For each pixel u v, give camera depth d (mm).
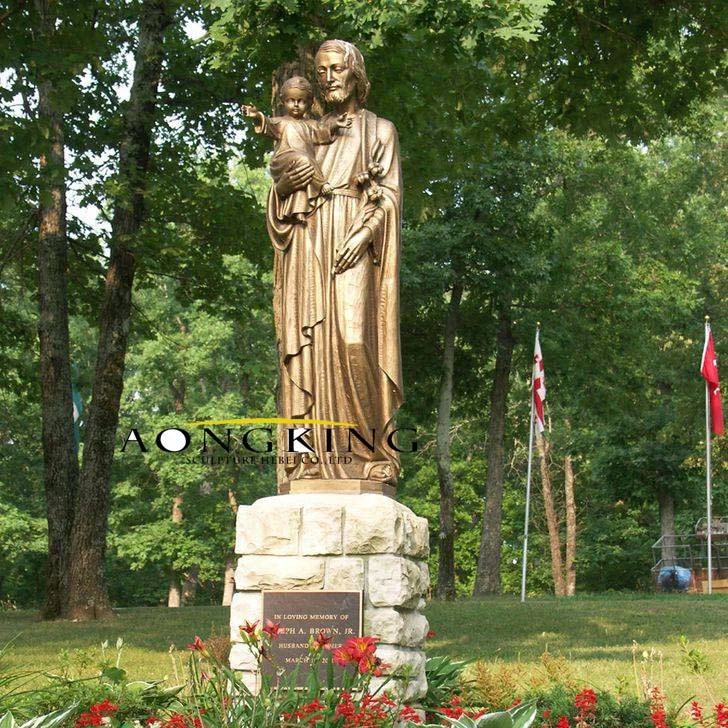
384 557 8086
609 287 32375
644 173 38562
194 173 23594
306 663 7887
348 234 8812
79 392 28906
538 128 19141
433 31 13805
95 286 28047
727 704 8828
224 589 46781
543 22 17547
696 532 41750
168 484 41406
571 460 47750
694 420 39000
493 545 32781
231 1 13820
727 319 38562
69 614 21438
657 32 17547
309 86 9344
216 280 24422
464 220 28594
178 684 9492
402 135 17109
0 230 24953
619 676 9258
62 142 21875
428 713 8391
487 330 32406
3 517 40062
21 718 7602
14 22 15695
